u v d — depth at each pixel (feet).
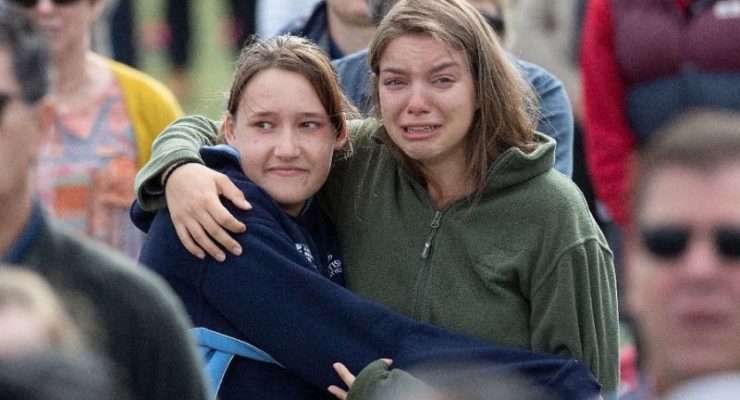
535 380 35.17
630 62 54.70
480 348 35.53
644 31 54.24
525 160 36.22
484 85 36.47
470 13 36.70
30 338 21.63
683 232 20.84
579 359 35.96
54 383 20.36
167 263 36.86
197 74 106.42
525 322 36.42
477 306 36.45
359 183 38.47
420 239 37.27
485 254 36.45
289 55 37.27
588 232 36.29
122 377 27.96
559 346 36.04
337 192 38.78
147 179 37.14
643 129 54.80
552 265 35.86
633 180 21.58
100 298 28.12
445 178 37.14
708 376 20.88
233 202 36.42
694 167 20.89
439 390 21.35
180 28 106.22
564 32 67.51
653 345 21.16
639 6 54.60
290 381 36.58
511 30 48.85
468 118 36.47
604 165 55.31
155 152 37.93
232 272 36.09
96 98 50.62
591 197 60.08
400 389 34.17
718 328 20.81
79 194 49.90
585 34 55.83
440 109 36.24
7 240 27.99
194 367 29.07
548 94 45.19
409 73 36.37
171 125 39.09
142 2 107.24
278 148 36.88
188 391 28.89
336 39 49.85
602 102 55.47
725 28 53.16
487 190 36.60
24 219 28.07
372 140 38.75
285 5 63.31
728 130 20.93
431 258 37.06
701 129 21.04
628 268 21.54
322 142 37.35
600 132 55.52
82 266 28.22
